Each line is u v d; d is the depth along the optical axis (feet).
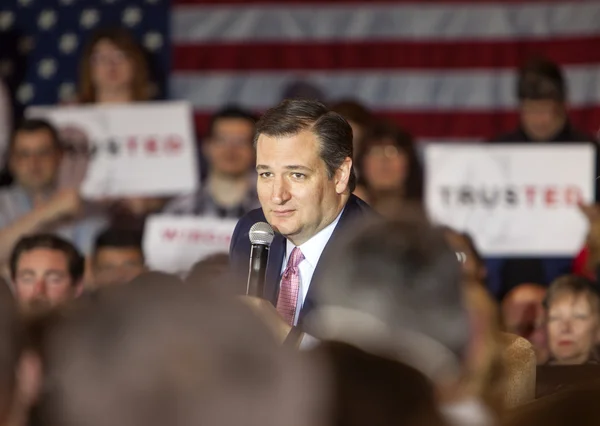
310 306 20.08
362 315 13.10
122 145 42.55
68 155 42.57
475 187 41.01
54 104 46.34
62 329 11.59
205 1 47.19
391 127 40.75
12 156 42.68
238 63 47.09
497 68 46.39
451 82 46.50
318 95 46.60
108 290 11.77
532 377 20.62
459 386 13.99
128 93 44.45
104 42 44.34
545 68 43.60
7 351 11.82
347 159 21.40
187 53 46.80
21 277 33.30
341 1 46.93
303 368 11.78
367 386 12.53
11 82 46.60
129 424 11.10
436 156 41.09
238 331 11.34
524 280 41.29
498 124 46.26
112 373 11.12
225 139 42.22
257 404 11.22
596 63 45.88
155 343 11.13
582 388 15.02
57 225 41.24
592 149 40.98
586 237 39.91
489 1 46.47
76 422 11.18
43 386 11.62
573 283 33.24
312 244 21.40
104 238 38.01
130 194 42.42
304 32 46.98
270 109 21.54
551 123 43.52
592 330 33.01
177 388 11.09
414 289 13.08
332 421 12.33
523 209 40.93
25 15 47.06
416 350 13.03
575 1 46.14
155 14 46.93
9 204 42.32
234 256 22.07
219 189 42.42
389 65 46.73
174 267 14.46
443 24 46.60
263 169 21.29
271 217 21.24
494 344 16.28
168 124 42.63
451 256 13.26
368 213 21.62
